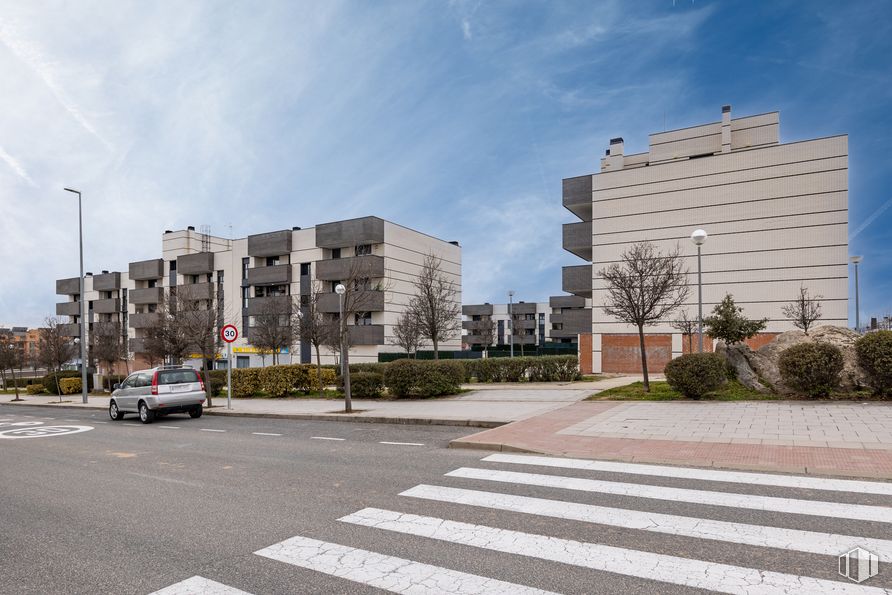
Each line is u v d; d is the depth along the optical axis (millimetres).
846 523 4789
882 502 5344
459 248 49656
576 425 10227
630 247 29125
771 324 26000
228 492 6645
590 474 6812
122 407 16688
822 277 25156
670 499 5648
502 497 5938
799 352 11930
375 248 40125
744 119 28828
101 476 8000
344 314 16141
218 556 4508
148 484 7320
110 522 5605
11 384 42750
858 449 7332
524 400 14828
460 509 5559
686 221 28266
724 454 7438
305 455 8961
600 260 30438
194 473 7898
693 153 29953
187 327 22656
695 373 12656
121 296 54656
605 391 15117
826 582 3662
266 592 3812
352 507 5766
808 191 25594
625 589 3670
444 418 12055
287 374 20844
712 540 4484
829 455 7094
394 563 4230
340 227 39188
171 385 15836
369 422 13172
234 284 45188
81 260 26297
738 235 27000
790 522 4852
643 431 9328
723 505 5387
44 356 34312
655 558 4160
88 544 4953
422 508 5633
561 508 5473
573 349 48062
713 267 27453
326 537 4871
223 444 10641
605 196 30531
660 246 28859
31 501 6621
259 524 5316
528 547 4473
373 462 8086
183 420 15984
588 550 4363
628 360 29016
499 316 75938
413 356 36812
